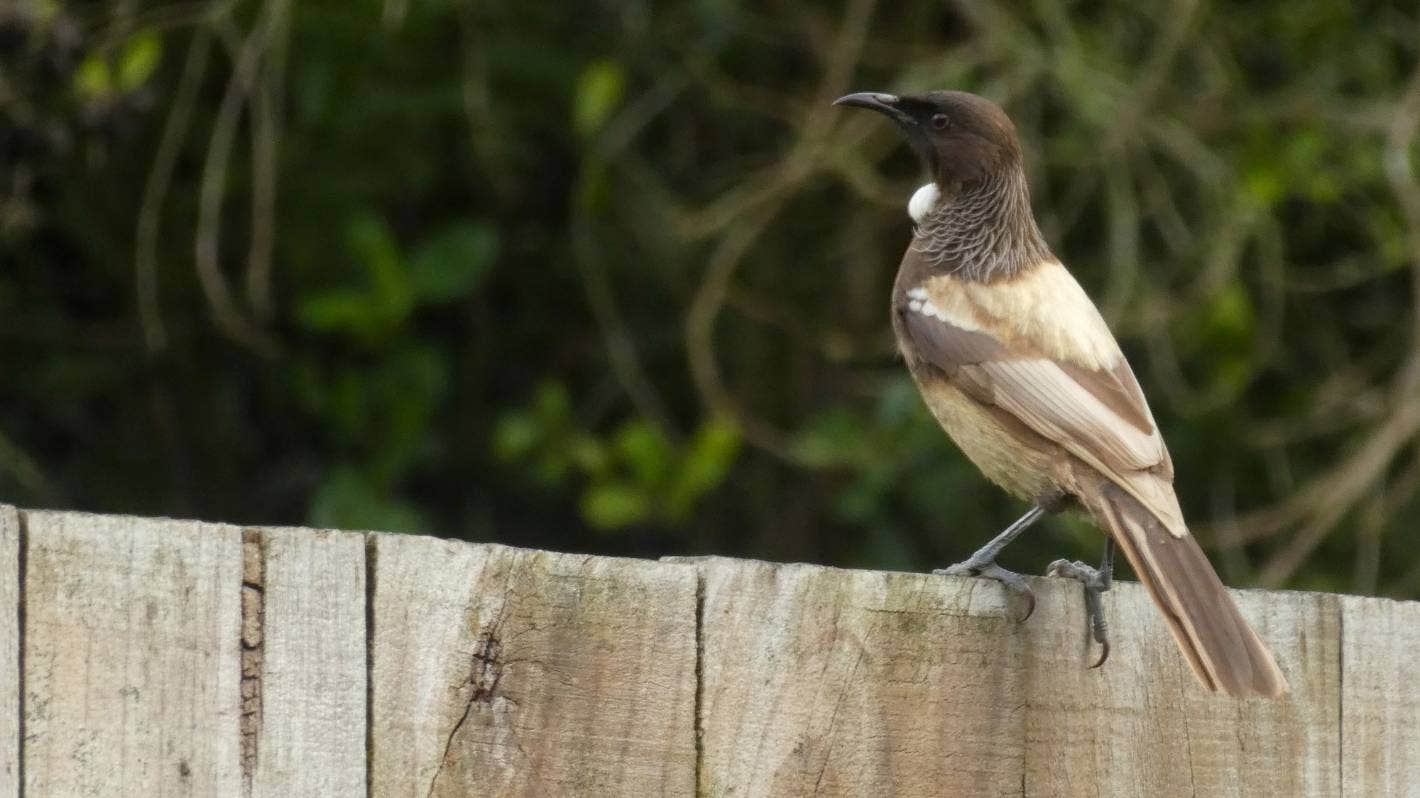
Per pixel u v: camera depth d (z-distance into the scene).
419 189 13.61
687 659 5.62
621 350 13.07
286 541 5.24
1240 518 14.61
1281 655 6.40
